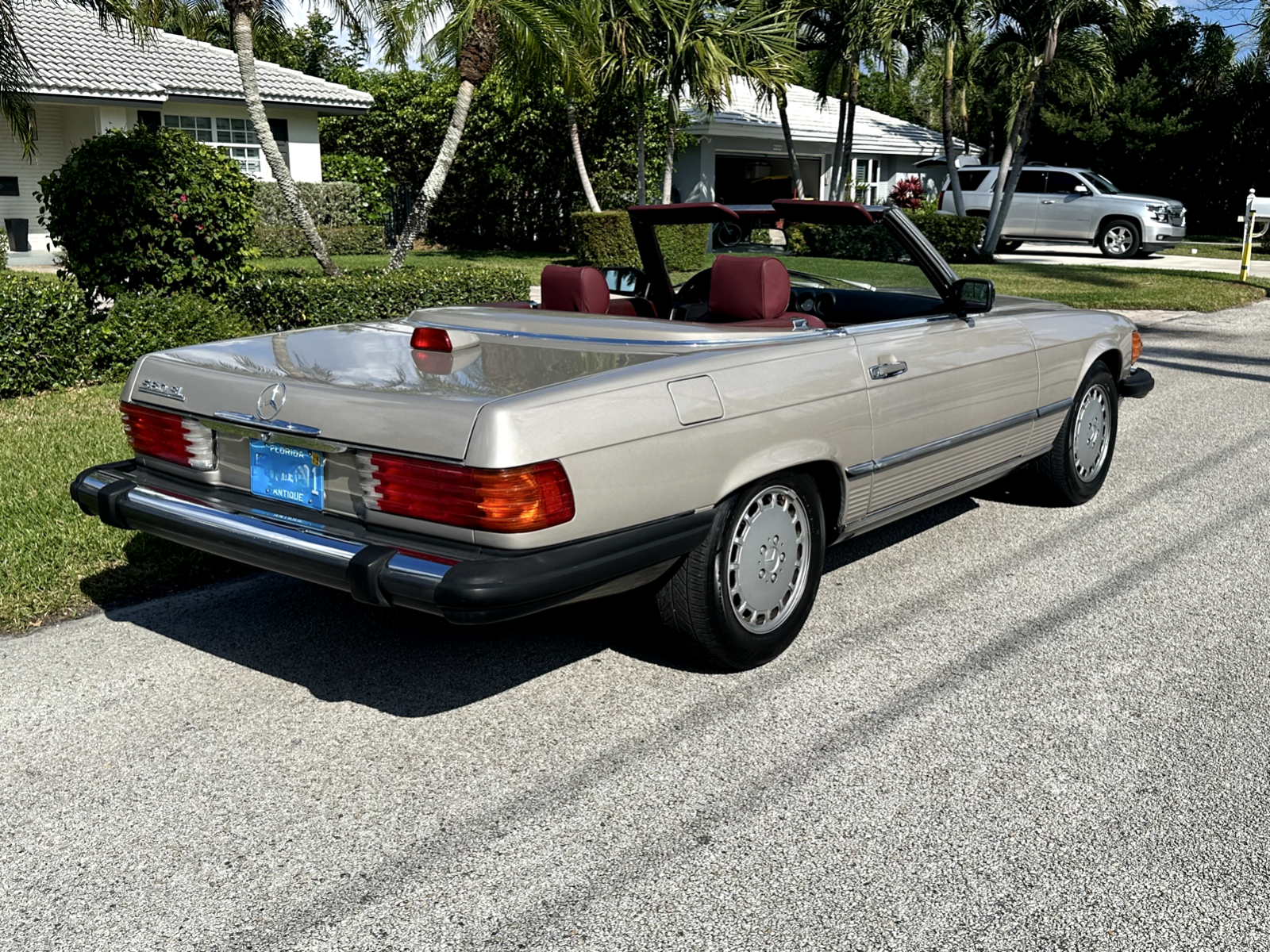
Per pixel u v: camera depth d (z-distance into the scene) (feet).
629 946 7.93
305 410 10.59
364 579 9.83
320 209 74.08
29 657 12.76
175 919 8.27
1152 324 42.01
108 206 29.73
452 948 7.93
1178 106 117.91
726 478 11.26
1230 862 8.87
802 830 9.35
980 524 17.83
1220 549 16.47
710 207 14.82
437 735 10.99
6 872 8.84
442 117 79.87
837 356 12.59
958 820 9.48
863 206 14.05
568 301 14.35
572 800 9.82
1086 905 8.35
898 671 12.41
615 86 58.54
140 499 11.92
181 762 10.49
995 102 107.65
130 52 68.95
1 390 25.76
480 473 9.53
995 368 15.19
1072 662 12.62
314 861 8.98
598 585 10.24
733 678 12.28
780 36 58.34
